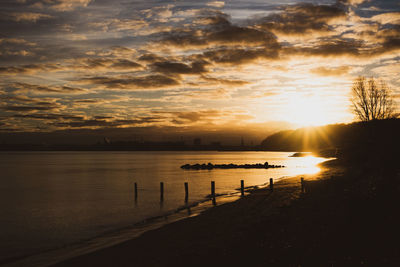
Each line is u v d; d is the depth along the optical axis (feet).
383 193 61.77
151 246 50.67
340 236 41.81
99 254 49.32
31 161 542.16
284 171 262.47
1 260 52.95
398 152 116.78
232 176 217.97
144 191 142.31
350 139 237.04
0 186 170.30
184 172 261.44
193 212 85.10
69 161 531.91
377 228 42.96
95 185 169.99
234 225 59.00
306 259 35.06
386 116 219.41
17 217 90.43
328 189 89.25
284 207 70.90
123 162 481.46
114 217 87.56
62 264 46.16
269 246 41.81
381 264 31.48
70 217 89.20
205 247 45.85
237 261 37.58
